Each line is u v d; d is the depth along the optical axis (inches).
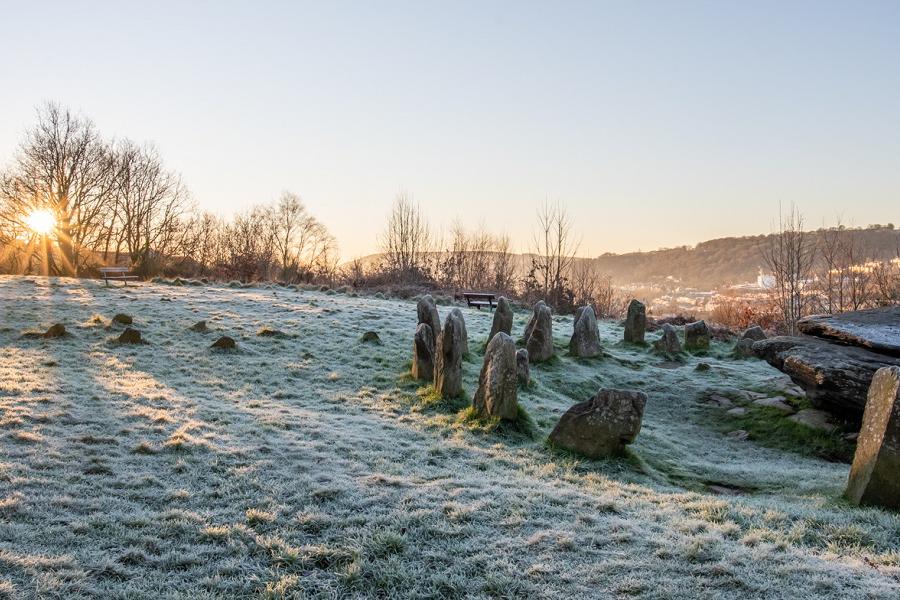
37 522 267.3
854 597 224.2
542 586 235.8
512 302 1402.6
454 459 405.7
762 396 659.4
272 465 359.6
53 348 627.5
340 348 714.8
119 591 221.0
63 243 1669.5
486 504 315.3
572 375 716.7
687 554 259.3
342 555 256.5
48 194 1647.4
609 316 1627.7
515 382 482.6
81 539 256.1
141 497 304.0
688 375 757.3
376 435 446.0
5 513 270.7
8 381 491.2
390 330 820.6
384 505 310.5
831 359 558.6
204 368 604.4
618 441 429.1
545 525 293.6
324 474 348.2
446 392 541.0
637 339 932.0
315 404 525.7
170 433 404.8
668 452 498.6
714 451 533.6
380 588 236.8
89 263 1743.4
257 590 230.2
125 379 540.1
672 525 297.4
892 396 333.4
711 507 324.8
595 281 1990.7
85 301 879.7
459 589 236.4
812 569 245.1
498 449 436.1
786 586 232.7
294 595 227.3
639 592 231.0
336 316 897.5
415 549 264.8
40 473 319.3
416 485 343.0
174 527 273.0
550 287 1625.2
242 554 254.1
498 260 2034.9
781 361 623.2
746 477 441.7
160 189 1834.4
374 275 1779.0
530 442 458.6
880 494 327.6
